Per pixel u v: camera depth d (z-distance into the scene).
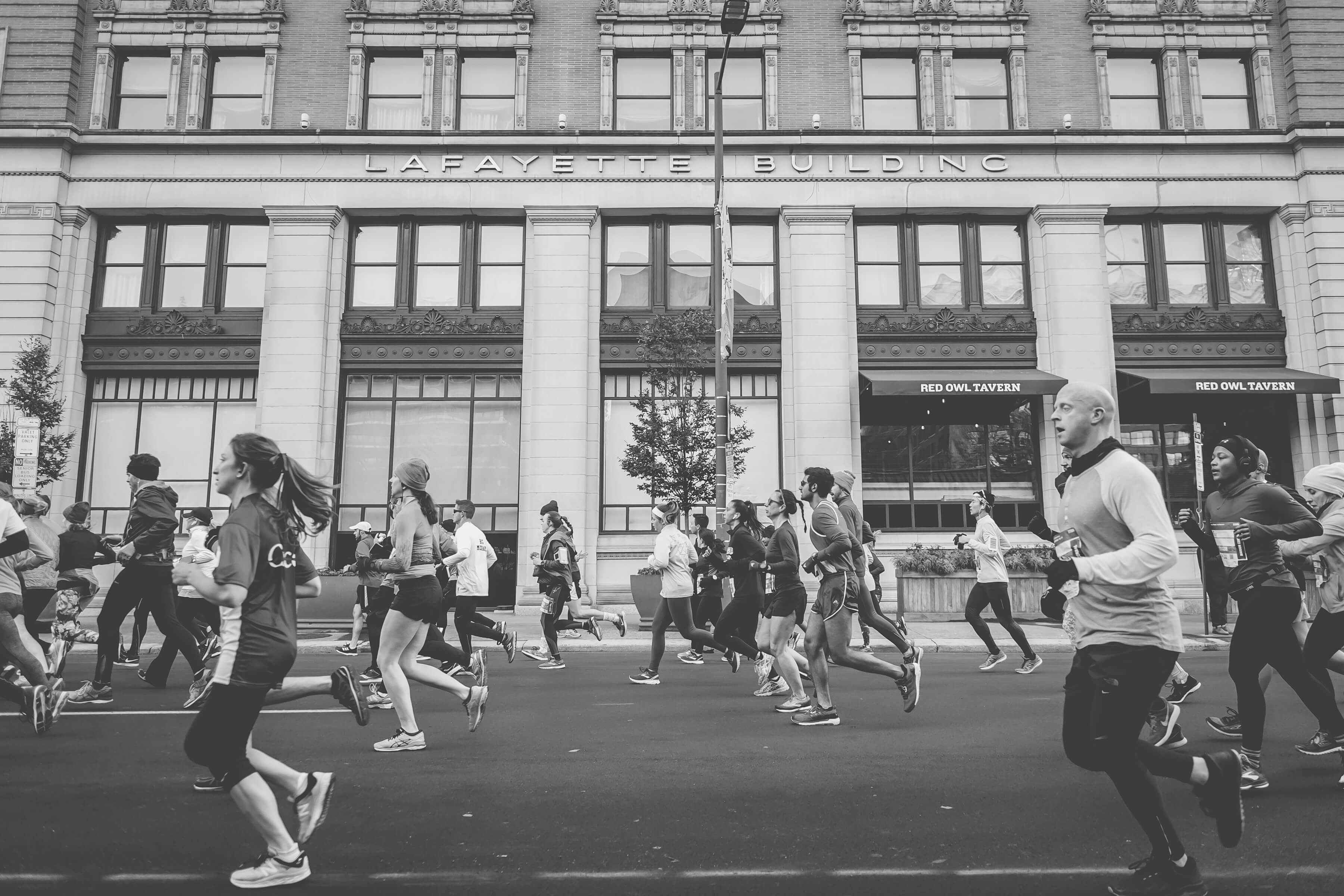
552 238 20.39
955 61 21.48
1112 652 3.55
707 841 4.25
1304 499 5.91
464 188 20.45
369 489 20.08
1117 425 20.84
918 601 16.97
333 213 20.22
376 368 20.27
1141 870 3.59
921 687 9.59
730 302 15.17
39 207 19.78
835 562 7.30
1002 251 21.11
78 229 20.11
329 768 5.79
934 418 20.72
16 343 19.39
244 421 20.25
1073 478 3.83
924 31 21.14
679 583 9.87
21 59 20.28
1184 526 6.03
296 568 3.96
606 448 20.39
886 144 20.52
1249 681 5.27
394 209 20.42
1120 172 20.75
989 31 21.22
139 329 20.09
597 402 20.27
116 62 20.89
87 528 11.04
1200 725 7.34
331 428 19.89
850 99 21.03
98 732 6.90
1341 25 21.03
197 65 20.64
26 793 5.14
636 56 21.36
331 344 20.11
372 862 3.96
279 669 3.75
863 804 4.91
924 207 20.66
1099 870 3.85
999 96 21.39
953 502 20.48
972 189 20.69
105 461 20.00
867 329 20.53
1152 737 6.30
